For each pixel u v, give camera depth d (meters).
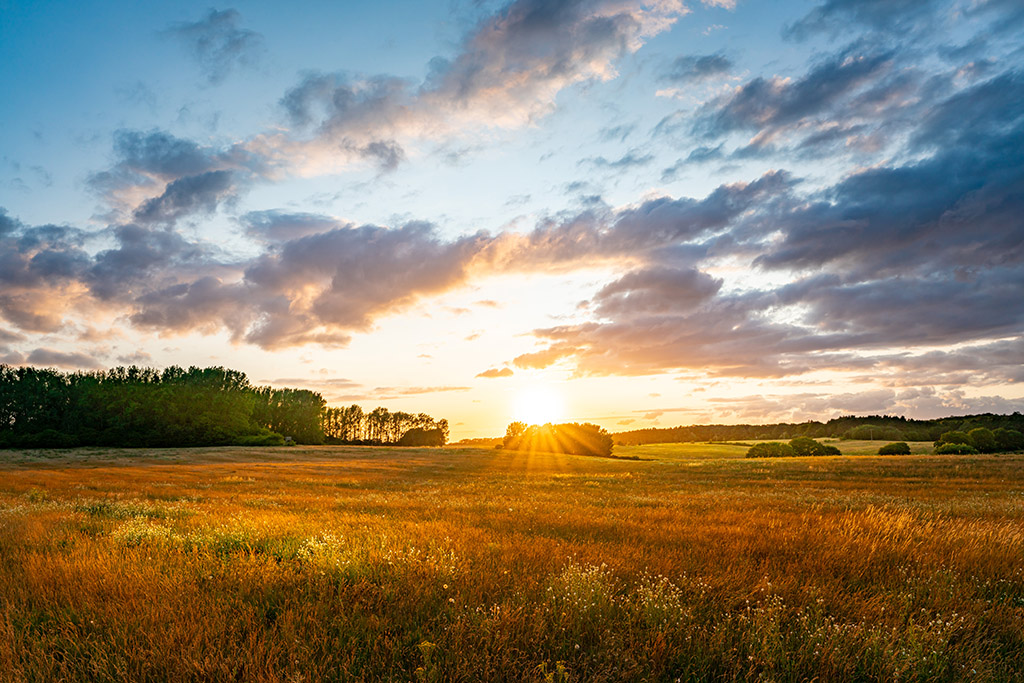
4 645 4.23
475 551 7.91
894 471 39.50
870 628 4.88
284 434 159.12
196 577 6.35
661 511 14.80
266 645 4.34
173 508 15.65
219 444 119.81
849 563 7.55
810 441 105.56
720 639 4.53
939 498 20.84
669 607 5.21
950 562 7.58
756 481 34.47
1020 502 18.34
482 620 4.72
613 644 4.38
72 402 122.31
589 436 111.06
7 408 117.00
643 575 6.55
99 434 112.50
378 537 9.14
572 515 13.81
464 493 24.86
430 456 86.94
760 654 4.32
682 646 4.48
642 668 4.09
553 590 5.73
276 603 5.54
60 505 16.09
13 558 7.48
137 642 4.35
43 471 48.31
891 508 16.17
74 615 5.07
